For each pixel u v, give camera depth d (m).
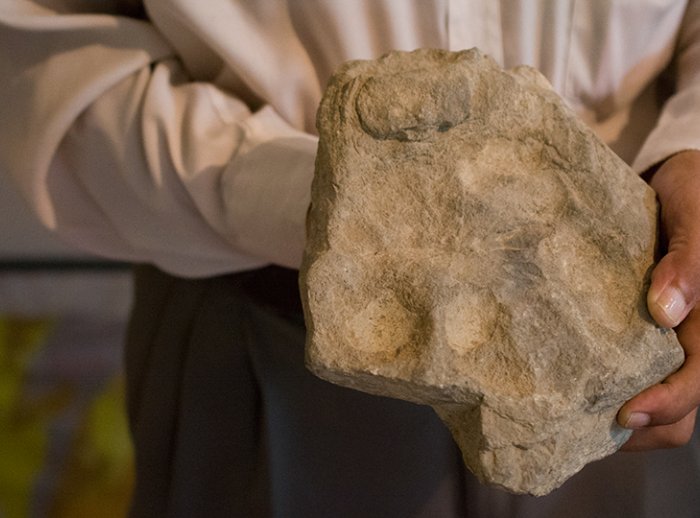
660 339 0.53
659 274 0.54
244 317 0.70
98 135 0.67
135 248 0.72
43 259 1.11
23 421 1.07
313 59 0.68
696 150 0.61
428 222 0.54
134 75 0.68
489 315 0.52
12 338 1.10
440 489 0.68
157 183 0.66
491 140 0.55
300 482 0.69
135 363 0.79
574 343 0.52
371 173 0.54
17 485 1.04
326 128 0.55
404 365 0.50
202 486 0.72
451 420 0.54
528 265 0.53
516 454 0.51
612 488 0.70
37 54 0.68
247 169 0.64
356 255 0.53
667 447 0.61
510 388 0.51
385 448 0.68
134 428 0.79
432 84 0.54
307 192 0.61
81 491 1.06
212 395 0.71
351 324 0.52
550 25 0.67
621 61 0.68
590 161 0.55
